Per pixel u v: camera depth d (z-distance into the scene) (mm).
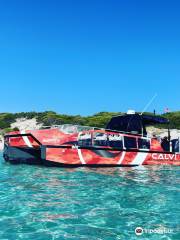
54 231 10695
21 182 19234
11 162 28312
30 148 26547
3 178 20625
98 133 26469
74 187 17938
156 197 15758
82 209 13367
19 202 14289
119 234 10508
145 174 23406
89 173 23031
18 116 80250
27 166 26406
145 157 27984
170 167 27688
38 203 14180
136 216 12500
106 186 18406
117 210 13312
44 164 25828
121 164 26766
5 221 11641
